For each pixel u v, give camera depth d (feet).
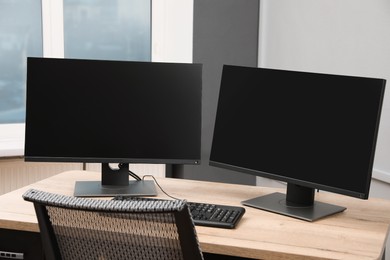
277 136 6.69
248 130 6.93
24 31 11.75
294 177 6.56
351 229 6.07
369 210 6.78
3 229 6.61
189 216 4.37
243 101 6.98
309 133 6.45
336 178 6.24
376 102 5.97
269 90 6.77
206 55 11.93
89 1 12.20
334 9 10.00
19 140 11.57
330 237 5.81
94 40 12.37
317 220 6.33
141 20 12.62
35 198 4.75
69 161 7.16
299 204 6.79
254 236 5.80
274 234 5.87
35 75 7.13
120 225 4.64
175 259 4.64
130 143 7.20
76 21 12.16
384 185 9.18
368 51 9.35
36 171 11.17
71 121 7.16
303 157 6.49
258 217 6.40
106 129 7.18
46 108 7.14
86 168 11.62
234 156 7.04
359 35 9.50
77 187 7.36
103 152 7.19
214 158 7.22
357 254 5.37
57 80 7.13
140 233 4.61
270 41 11.76
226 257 6.77
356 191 6.08
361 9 9.43
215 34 11.92
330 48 10.16
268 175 6.73
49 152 7.16
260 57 12.14
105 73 7.16
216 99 12.09
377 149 9.27
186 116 7.20
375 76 9.24
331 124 6.29
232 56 12.10
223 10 11.89
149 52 12.76
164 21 12.55
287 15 11.19
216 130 7.22
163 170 12.12
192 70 7.17
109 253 4.83
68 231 4.92
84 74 7.14
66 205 4.58
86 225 4.78
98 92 7.16
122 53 12.59
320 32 10.36
